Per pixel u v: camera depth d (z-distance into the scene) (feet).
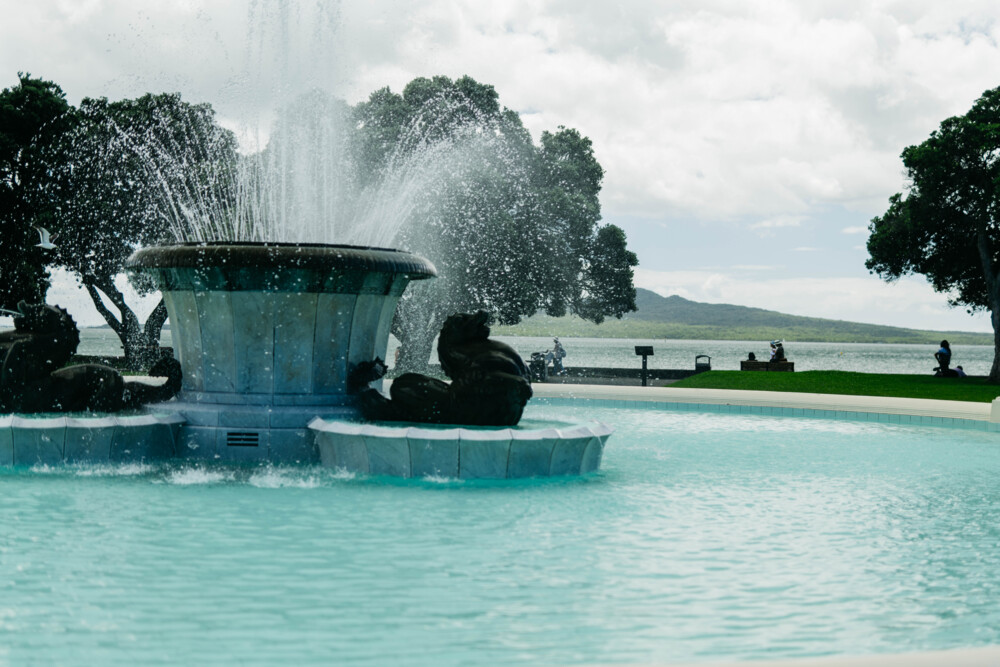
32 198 110.11
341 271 33.65
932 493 29.32
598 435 32.48
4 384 34.12
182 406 34.58
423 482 29.81
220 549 20.07
